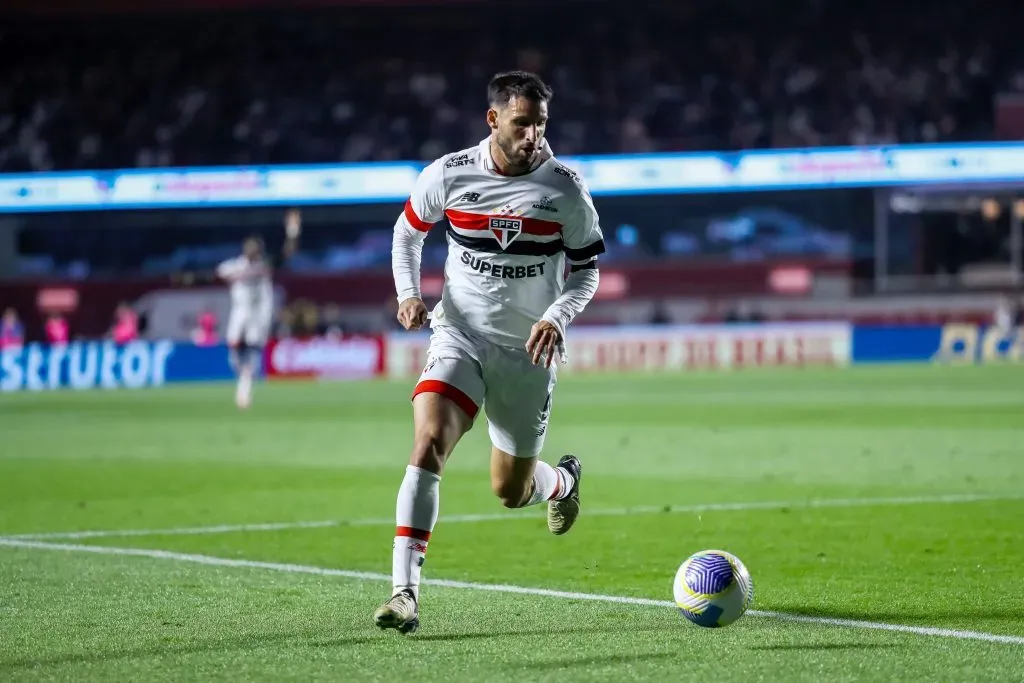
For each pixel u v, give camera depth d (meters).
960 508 34.97
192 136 162.88
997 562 26.52
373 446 57.28
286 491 41.47
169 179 143.88
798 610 21.58
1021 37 161.25
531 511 35.53
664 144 155.00
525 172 20.69
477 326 21.09
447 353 20.92
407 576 18.98
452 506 36.75
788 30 165.50
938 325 131.75
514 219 20.72
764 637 19.42
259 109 165.38
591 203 21.08
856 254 148.00
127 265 155.75
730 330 130.62
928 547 28.55
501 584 24.55
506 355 21.19
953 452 50.31
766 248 149.38
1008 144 138.75
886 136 156.12
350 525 33.69
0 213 144.12
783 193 149.00
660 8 163.38
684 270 145.00
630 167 142.00
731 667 17.48
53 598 23.25
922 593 23.12
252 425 69.69
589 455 51.22
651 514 34.62
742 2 163.38
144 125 164.00
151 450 56.31
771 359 130.88
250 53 169.00
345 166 143.38
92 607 22.36
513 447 21.83
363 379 123.06
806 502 36.66
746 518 33.62
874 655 18.14
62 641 19.59
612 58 166.12
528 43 167.38
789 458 48.97
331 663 17.98
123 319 135.50
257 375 125.06
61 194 143.88
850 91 160.50
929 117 157.25
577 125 159.25
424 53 168.12
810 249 148.50
